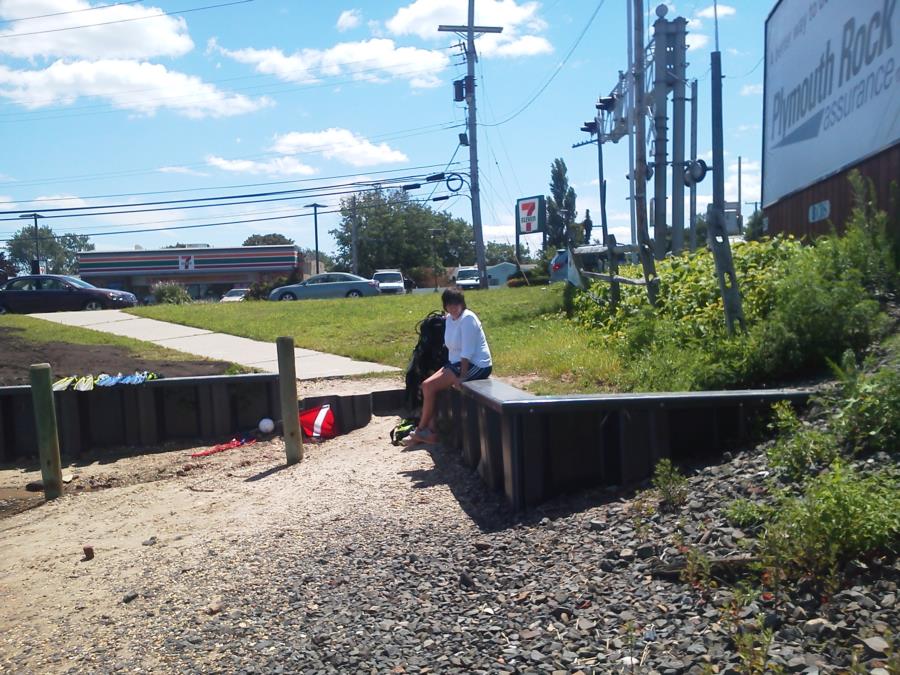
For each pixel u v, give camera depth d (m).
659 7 15.93
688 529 4.78
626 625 3.98
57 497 8.29
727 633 3.76
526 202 26.64
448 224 89.12
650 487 5.72
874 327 7.60
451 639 4.24
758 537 4.39
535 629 4.16
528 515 5.74
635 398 5.91
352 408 9.45
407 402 9.28
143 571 5.93
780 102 15.41
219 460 9.02
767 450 5.50
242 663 4.38
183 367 12.70
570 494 5.97
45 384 8.24
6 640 5.08
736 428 6.05
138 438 9.97
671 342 9.11
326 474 7.66
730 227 19.58
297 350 14.41
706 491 5.20
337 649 4.32
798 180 14.26
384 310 19.62
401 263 80.12
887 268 8.77
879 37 10.64
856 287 7.93
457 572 4.99
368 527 6.01
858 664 3.30
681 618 4.00
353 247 63.06
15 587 5.94
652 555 4.62
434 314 9.17
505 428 5.92
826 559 3.94
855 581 3.86
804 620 3.73
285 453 8.62
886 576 3.83
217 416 10.01
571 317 13.91
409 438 8.18
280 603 5.02
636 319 10.49
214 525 6.75
